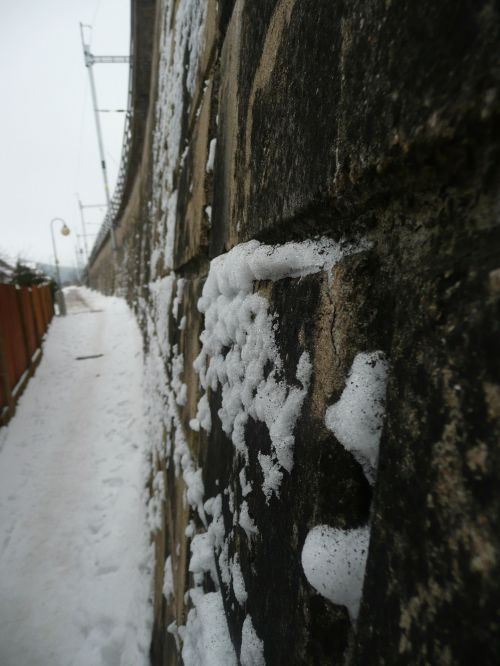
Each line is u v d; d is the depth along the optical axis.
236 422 0.95
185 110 2.31
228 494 1.05
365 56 0.44
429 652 0.32
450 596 0.31
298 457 0.61
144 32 6.29
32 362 7.28
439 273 0.37
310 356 0.61
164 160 3.74
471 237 0.35
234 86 1.14
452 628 0.30
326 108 0.54
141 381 6.23
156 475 3.07
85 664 2.51
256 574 0.78
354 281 0.51
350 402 0.47
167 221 3.26
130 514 3.68
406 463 0.37
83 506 3.96
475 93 0.30
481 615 0.28
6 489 4.15
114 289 20.69
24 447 4.93
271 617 0.69
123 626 2.66
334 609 0.50
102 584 3.03
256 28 0.91
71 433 5.42
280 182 0.71
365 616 0.41
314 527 0.53
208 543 1.24
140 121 8.19
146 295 6.65
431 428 0.35
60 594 3.02
